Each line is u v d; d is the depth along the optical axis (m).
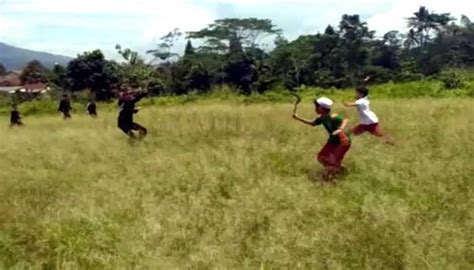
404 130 13.25
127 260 6.36
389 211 7.20
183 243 6.79
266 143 12.14
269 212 7.58
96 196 8.91
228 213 7.64
